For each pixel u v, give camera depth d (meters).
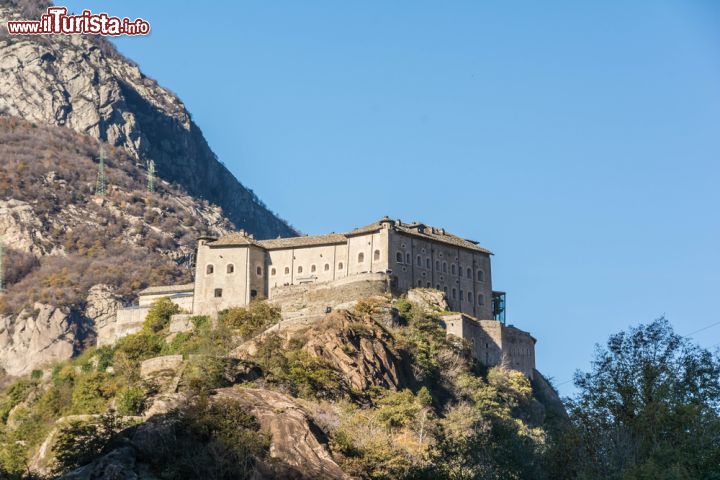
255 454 176.12
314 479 172.62
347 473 179.62
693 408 149.75
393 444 196.50
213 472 168.12
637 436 153.38
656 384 157.75
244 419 187.88
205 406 187.38
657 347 162.00
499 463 191.00
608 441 154.25
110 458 165.12
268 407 196.75
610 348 164.50
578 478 150.62
